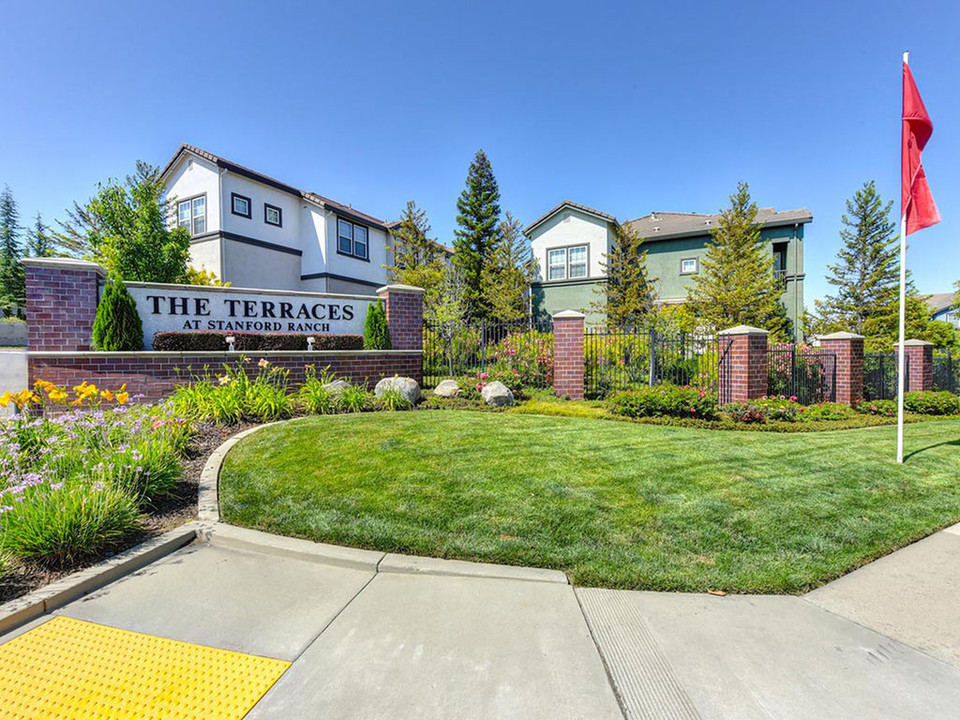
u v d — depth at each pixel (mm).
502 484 4352
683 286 20797
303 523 3652
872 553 3371
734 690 2035
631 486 4379
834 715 1894
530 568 3102
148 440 4473
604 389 10836
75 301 8008
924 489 4641
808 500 4199
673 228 22094
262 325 9695
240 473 4641
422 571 3084
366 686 2062
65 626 2520
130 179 13523
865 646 2355
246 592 2863
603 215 20734
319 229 20484
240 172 17734
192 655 2281
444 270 20609
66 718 1907
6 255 33500
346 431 6121
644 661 2229
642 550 3311
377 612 2645
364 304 10789
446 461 4945
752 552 3316
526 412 8656
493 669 2168
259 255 18781
